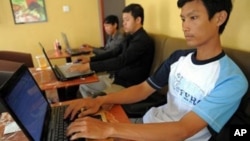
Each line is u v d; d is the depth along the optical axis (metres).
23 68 0.93
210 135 0.96
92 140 0.83
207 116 0.83
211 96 0.87
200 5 0.89
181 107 1.07
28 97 0.83
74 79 1.74
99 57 2.69
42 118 0.90
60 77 1.74
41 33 4.19
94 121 0.86
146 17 2.64
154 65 2.23
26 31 4.09
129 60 2.17
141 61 2.22
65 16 4.25
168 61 1.23
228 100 0.85
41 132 0.82
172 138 0.80
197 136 0.98
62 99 1.91
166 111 1.17
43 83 1.68
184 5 0.93
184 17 0.95
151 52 2.24
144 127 0.82
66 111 1.06
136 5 2.25
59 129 0.91
